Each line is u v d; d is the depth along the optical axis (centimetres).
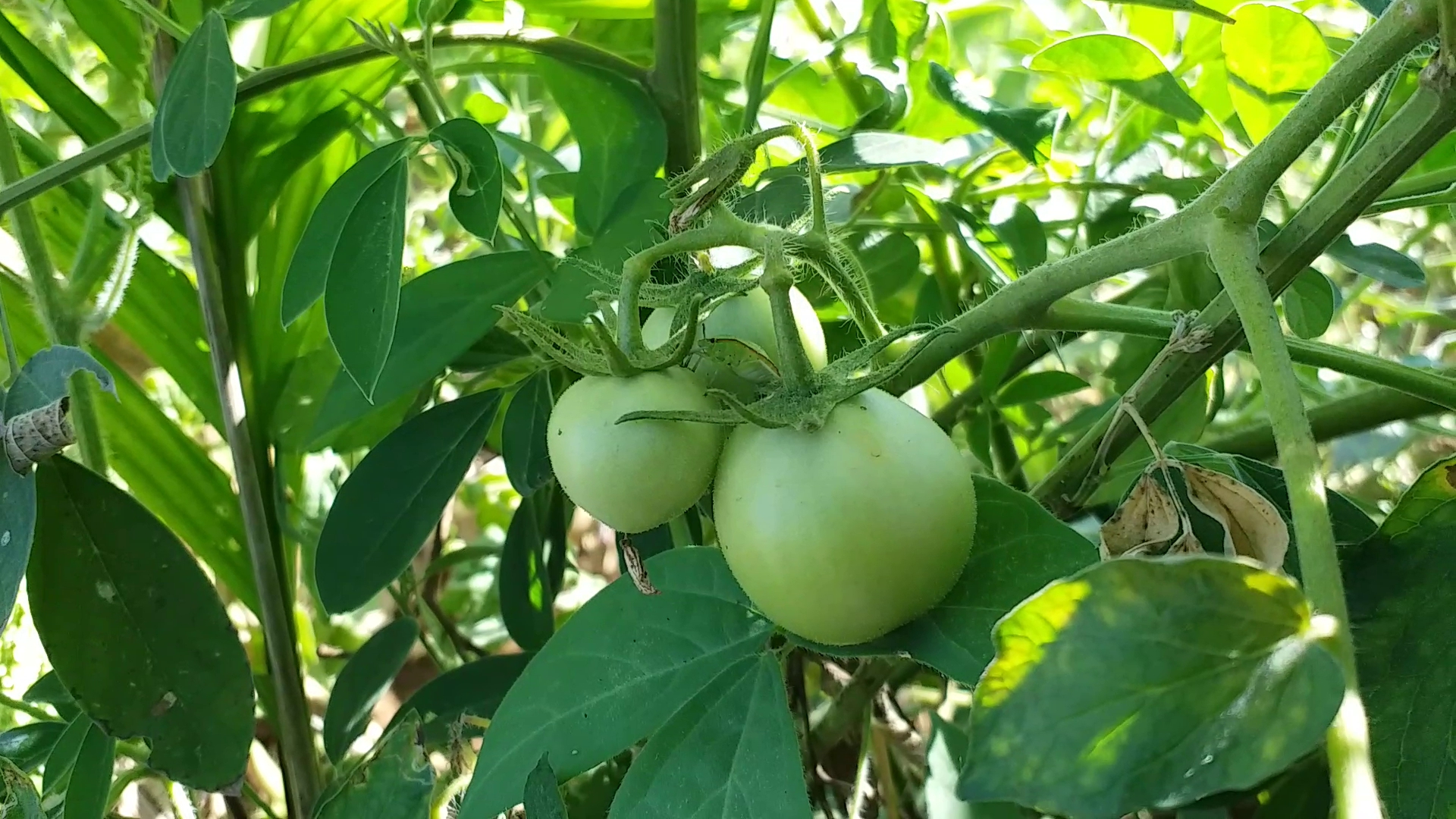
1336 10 48
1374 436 57
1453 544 22
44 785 34
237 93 32
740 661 25
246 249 38
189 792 41
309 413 39
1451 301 64
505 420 33
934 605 23
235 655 31
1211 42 38
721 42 49
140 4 32
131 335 40
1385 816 14
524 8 41
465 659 52
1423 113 22
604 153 33
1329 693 14
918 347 21
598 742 25
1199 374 28
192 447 41
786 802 22
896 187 46
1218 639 15
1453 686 21
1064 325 27
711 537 40
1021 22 62
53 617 29
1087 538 24
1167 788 14
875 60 43
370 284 25
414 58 33
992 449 46
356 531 32
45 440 26
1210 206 21
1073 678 15
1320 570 15
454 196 27
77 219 40
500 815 28
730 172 22
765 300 25
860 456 20
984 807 31
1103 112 49
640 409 21
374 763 32
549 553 41
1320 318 35
